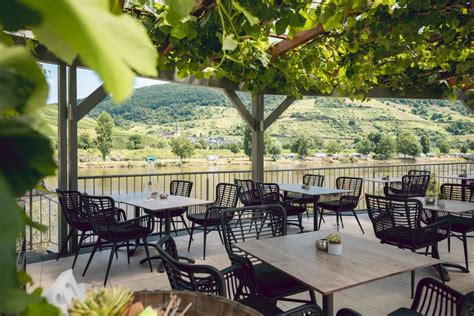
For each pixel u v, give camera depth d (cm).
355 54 420
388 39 350
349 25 333
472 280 368
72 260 425
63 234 440
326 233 280
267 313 211
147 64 25
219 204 524
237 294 238
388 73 477
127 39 24
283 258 219
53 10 22
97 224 365
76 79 433
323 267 203
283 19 255
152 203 422
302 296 324
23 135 28
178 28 253
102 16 23
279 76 520
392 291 339
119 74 23
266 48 416
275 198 542
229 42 79
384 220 371
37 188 33
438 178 781
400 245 359
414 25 316
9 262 20
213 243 502
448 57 420
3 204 21
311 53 432
